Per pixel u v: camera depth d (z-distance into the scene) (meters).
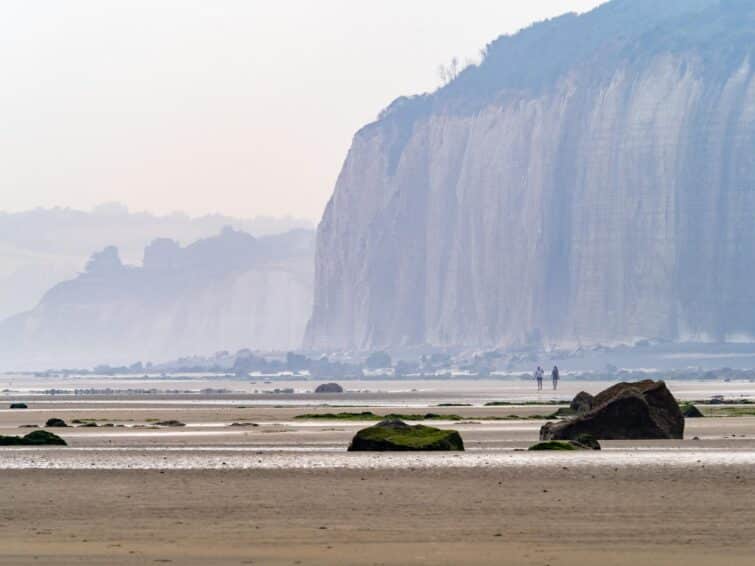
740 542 54.38
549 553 51.72
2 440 117.00
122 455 102.75
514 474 82.69
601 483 77.38
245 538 56.88
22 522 62.78
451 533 58.22
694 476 80.88
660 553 51.47
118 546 54.38
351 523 61.75
